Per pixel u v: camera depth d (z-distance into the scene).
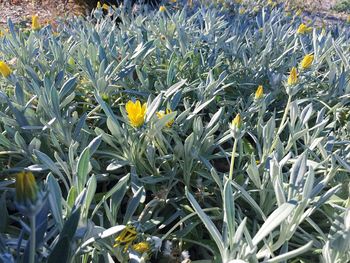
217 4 1.39
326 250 0.34
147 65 0.76
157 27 0.96
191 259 0.43
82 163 0.36
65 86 0.53
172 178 0.48
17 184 0.22
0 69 0.56
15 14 1.56
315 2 2.41
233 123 0.40
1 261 0.26
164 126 0.50
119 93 0.67
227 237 0.32
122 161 0.48
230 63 0.80
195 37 0.89
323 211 0.45
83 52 0.75
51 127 0.48
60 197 0.32
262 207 0.45
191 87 0.67
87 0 1.65
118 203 0.39
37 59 0.71
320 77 0.83
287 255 0.28
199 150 0.50
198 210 0.33
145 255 0.37
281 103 0.70
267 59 0.77
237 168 0.52
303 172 0.38
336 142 0.53
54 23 1.25
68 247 0.25
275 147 0.51
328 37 0.89
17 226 0.44
